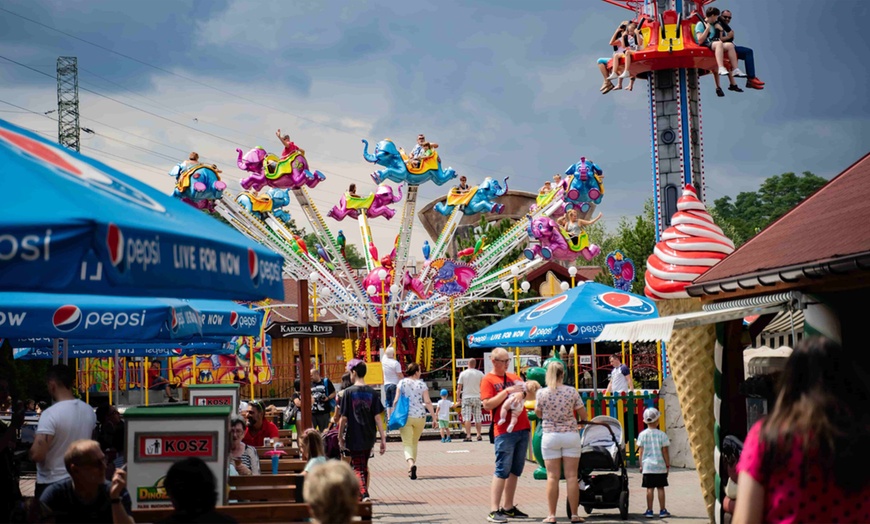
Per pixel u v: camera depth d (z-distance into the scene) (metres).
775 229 10.30
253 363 30.64
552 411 11.96
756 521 4.03
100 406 11.01
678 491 14.64
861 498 3.93
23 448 18.09
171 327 11.95
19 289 4.12
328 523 4.28
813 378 4.03
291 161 34.78
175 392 31.25
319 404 23.06
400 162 35.62
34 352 20.00
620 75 17.86
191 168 33.44
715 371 10.44
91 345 17.88
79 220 4.03
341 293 36.59
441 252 37.62
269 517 6.70
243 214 34.62
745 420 10.30
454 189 37.66
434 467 19.81
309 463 10.05
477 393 26.95
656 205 18.17
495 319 43.69
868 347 8.51
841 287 7.99
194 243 4.93
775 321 12.45
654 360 32.84
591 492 12.45
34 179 4.32
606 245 77.00
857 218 8.62
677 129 18.03
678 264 12.30
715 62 17.86
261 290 5.73
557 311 16.59
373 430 13.91
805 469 3.94
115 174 5.61
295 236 35.84
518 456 12.37
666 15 17.69
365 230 37.94
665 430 17.75
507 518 12.43
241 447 10.49
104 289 4.65
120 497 6.62
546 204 36.06
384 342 33.69
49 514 6.60
